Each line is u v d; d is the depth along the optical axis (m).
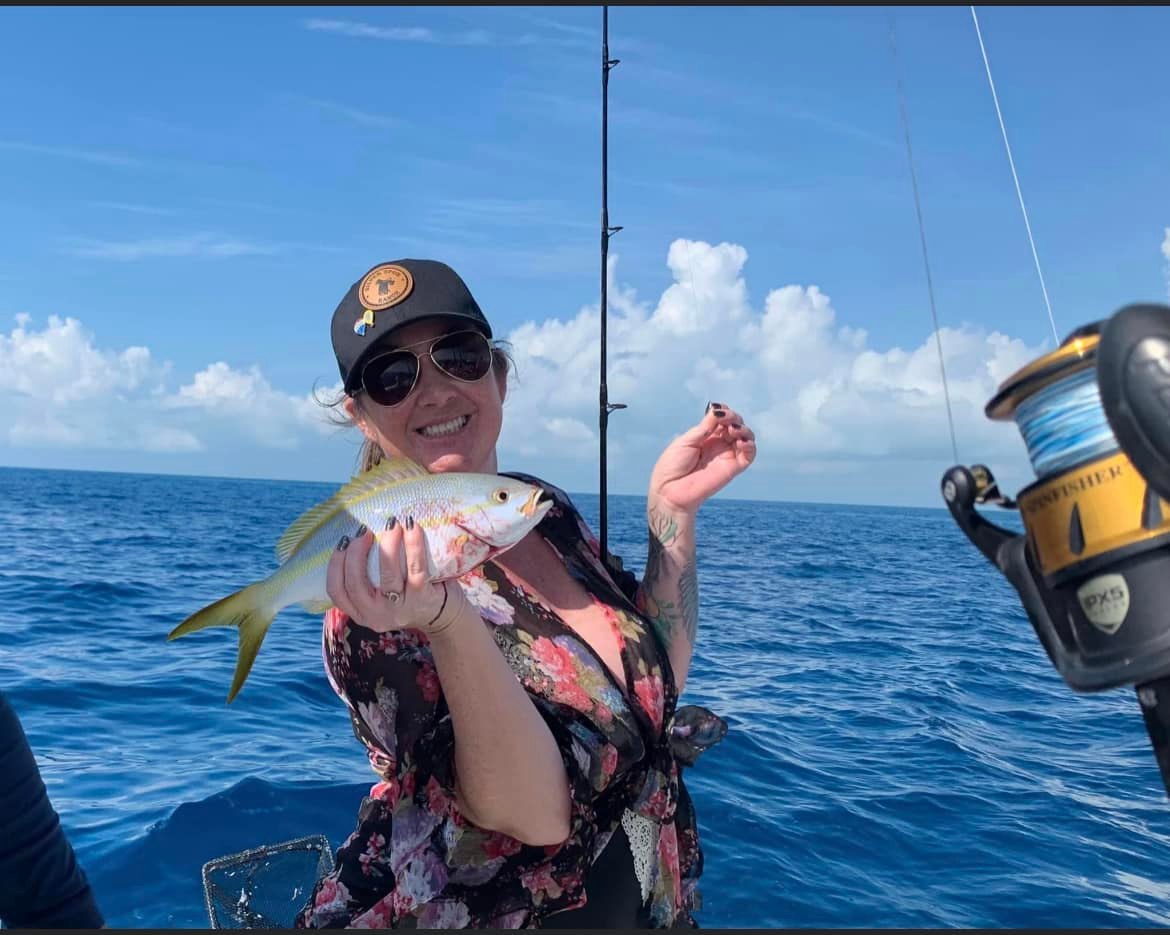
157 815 2.14
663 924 1.04
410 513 0.94
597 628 1.08
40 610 5.38
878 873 2.06
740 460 1.24
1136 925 1.88
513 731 0.86
